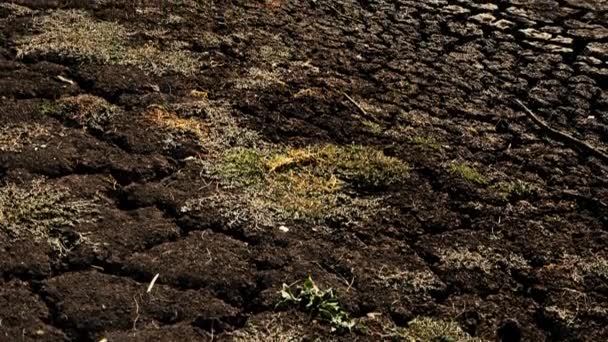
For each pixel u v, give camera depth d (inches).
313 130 147.3
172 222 118.6
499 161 147.8
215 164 132.9
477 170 143.1
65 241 111.9
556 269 120.6
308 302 106.5
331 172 135.7
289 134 145.0
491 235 126.3
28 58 156.7
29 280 104.9
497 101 169.0
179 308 103.6
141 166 129.7
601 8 223.6
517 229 128.5
